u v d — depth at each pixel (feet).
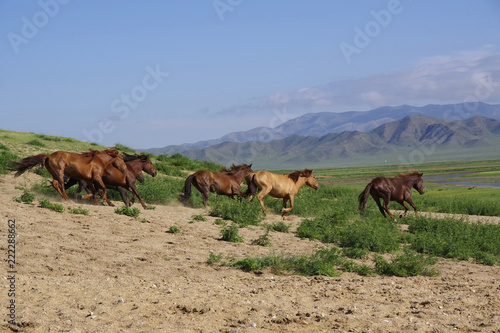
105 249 29.63
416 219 54.75
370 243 39.14
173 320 17.62
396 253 38.55
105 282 22.39
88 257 27.30
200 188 57.82
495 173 328.70
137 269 25.98
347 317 18.81
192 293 21.62
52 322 16.55
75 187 57.36
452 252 39.37
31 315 16.98
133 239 33.65
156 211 49.88
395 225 52.80
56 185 46.39
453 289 25.27
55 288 20.58
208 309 19.07
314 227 45.14
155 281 23.57
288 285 24.50
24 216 35.47
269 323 17.90
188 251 31.86
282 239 40.88
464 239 44.09
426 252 39.88
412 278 28.45
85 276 23.47
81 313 17.79
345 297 22.39
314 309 19.94
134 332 16.10
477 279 28.76
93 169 48.78
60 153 47.11
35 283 21.02
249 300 20.93
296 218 57.77
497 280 28.66
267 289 23.39
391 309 20.36
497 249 41.37
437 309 20.56
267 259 29.37
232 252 32.86
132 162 53.47
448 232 47.09
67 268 24.56
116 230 35.91
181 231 39.06
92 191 50.29
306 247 37.09
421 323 18.13
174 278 24.76
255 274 27.45
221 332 16.70
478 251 39.96
